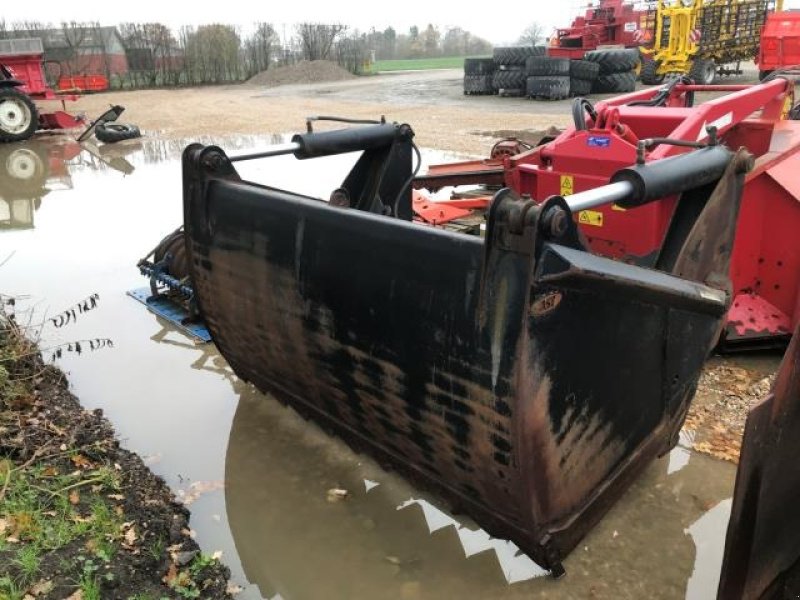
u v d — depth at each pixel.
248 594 2.73
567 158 4.94
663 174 2.58
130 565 2.70
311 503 3.24
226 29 37.66
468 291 2.29
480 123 14.51
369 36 70.88
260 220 3.09
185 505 3.24
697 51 21.55
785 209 4.09
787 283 4.21
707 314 2.54
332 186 8.88
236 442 3.72
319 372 3.06
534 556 2.62
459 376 2.38
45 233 7.59
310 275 2.88
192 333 4.96
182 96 27.09
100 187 9.90
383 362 2.67
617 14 24.61
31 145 14.56
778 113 5.36
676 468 3.35
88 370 4.52
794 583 2.49
